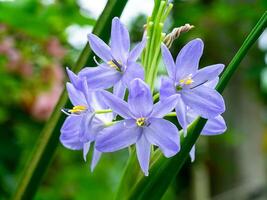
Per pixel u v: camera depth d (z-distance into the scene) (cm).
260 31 30
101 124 30
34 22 53
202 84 30
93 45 31
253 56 66
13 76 61
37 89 62
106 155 72
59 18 59
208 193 70
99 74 30
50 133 35
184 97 30
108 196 69
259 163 69
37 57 62
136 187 32
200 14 63
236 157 68
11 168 66
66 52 62
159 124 29
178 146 29
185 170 82
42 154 35
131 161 32
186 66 30
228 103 68
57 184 67
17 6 58
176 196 84
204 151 75
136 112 29
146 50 30
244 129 68
